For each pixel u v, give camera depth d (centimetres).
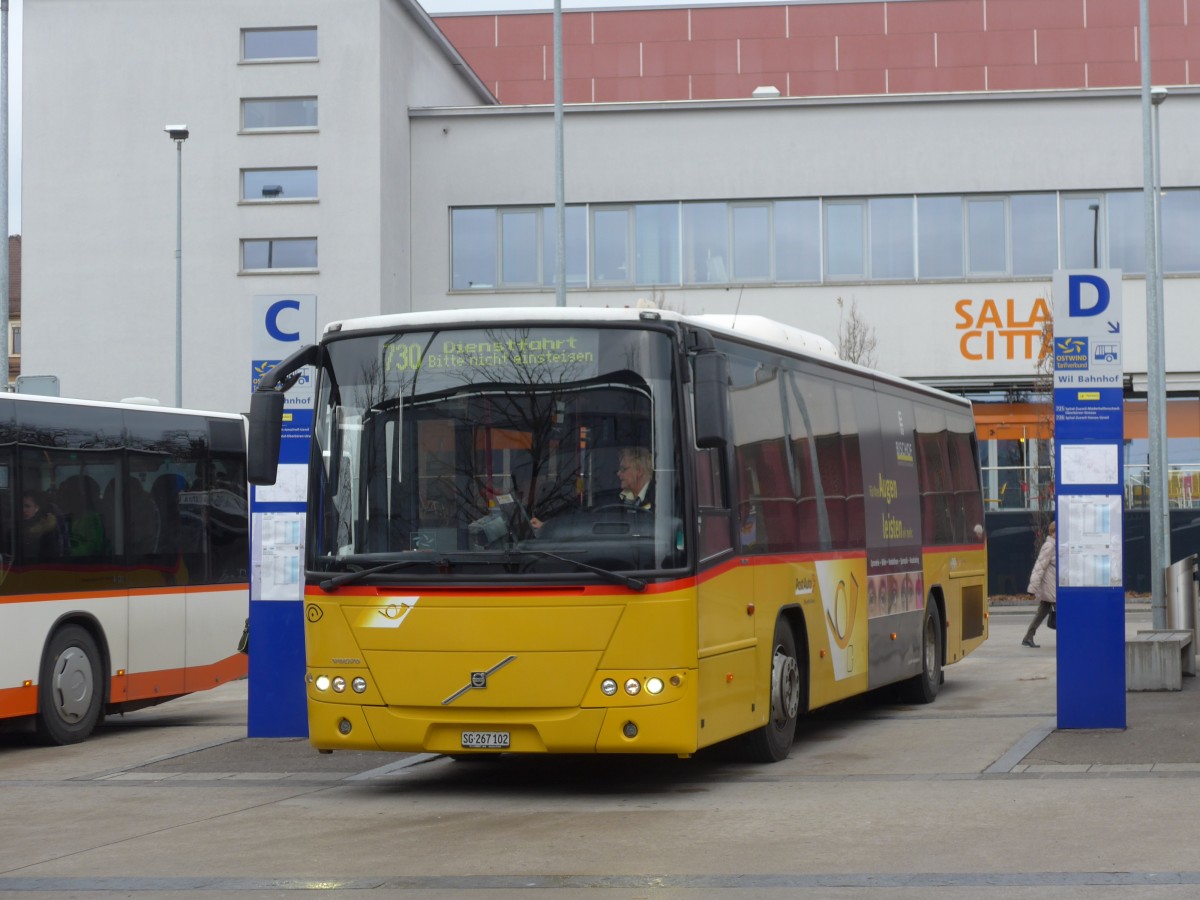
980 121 3966
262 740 1456
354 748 1082
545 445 1063
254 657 1465
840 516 1434
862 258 3991
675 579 1040
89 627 1619
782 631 1273
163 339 4025
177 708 2045
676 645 1038
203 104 4019
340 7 3966
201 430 1806
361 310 3944
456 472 1073
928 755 1282
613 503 1052
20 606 1513
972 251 3978
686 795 1100
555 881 803
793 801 1054
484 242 4075
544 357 1077
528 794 1127
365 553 1082
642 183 4016
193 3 4028
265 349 1443
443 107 4125
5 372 2728
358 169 3947
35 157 4072
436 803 1094
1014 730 1440
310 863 872
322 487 1104
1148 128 2623
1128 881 768
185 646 1753
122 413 1683
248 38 4038
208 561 1802
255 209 3988
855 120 3991
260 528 1458
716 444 999
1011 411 4041
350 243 3947
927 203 3981
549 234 4047
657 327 1072
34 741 1592
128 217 4041
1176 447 3981
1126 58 5541
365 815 1045
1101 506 1345
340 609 1082
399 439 1088
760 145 4003
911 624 1669
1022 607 3781
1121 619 1343
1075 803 1006
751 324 1321
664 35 5684
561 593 1039
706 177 4006
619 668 1034
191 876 843
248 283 3991
